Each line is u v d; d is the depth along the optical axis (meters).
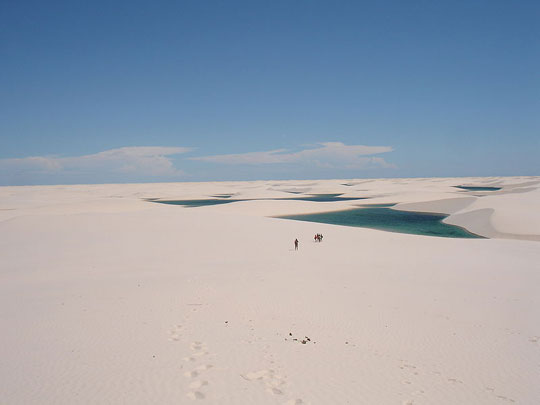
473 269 20.02
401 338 10.74
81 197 111.56
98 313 12.41
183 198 140.12
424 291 15.56
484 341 10.59
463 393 7.84
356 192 152.62
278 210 75.19
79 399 7.20
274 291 15.11
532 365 9.19
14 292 15.61
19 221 37.31
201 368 8.52
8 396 7.29
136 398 7.25
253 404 7.15
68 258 23.34
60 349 9.52
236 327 11.21
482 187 185.75
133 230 33.19
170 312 12.50
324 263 21.27
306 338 10.52
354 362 9.13
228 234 32.06
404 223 57.09
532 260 22.97
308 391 7.71
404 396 7.66
